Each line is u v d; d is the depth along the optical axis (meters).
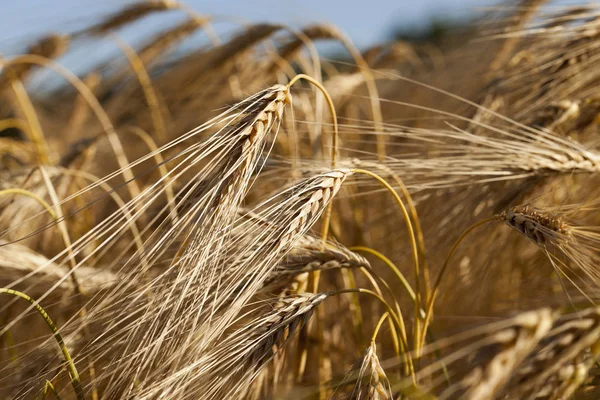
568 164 0.67
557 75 0.79
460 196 0.73
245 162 0.57
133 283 0.58
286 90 0.59
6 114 1.26
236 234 0.60
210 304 0.57
